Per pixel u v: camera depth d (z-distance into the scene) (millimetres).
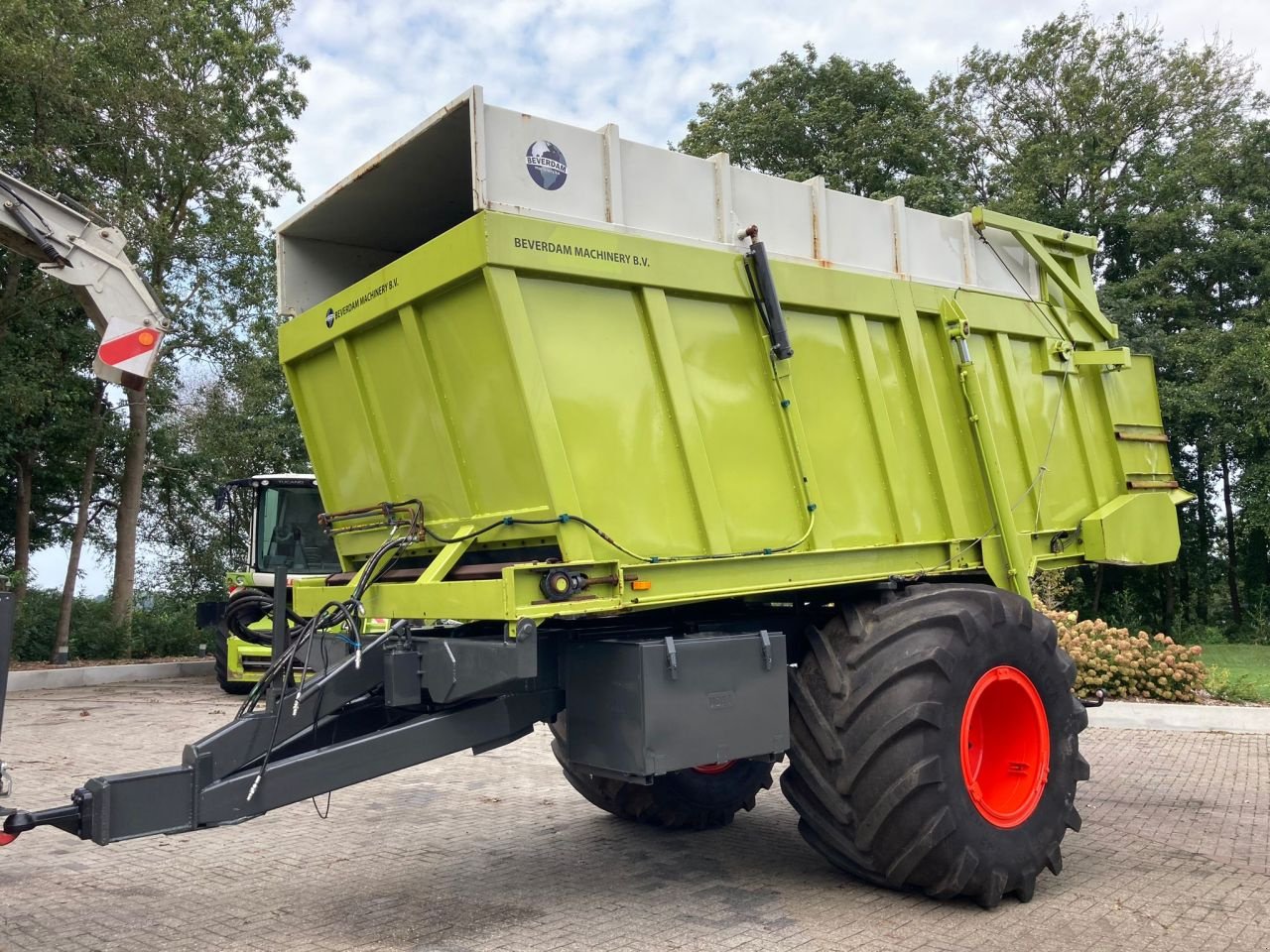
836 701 4352
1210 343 22500
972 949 3811
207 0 18000
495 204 3727
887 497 4926
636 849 5355
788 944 3863
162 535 21578
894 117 23891
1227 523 27297
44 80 14055
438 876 4875
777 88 24594
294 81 19281
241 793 3600
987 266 5777
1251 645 23406
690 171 4398
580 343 3932
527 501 3889
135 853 5363
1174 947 3844
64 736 9469
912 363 5105
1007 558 5348
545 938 3955
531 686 4176
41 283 15227
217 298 19188
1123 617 23703
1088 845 5402
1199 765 7727
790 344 4547
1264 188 24812
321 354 4973
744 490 4348
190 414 21172
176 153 16984
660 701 3811
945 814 4117
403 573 4469
